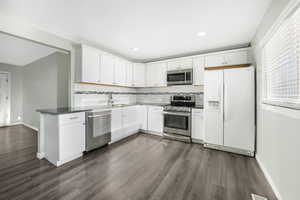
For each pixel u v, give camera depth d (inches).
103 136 115.3
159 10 73.9
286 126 55.3
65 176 74.1
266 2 66.7
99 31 98.6
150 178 73.2
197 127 126.4
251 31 96.5
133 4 69.1
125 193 61.8
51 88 148.9
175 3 68.1
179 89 161.0
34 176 73.8
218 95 109.7
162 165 87.0
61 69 145.3
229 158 96.9
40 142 95.1
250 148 99.5
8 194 60.4
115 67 141.3
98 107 119.6
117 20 83.9
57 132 85.0
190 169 82.4
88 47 116.9
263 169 79.4
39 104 167.2
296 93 51.3
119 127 133.3
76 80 117.3
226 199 59.1
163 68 157.5
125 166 85.4
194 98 150.1
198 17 80.0
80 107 117.6
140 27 92.7
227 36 104.7
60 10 74.2
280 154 59.7
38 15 79.0
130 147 116.6
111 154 102.6
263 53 83.0
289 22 54.6
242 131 101.9
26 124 192.7
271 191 64.3
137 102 192.7
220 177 74.6
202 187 66.4
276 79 68.1
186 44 121.5
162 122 146.7
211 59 129.1
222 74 108.0
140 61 181.2
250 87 99.0
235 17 79.7
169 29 94.9
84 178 72.5
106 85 142.1
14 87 196.7
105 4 69.2
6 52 144.9
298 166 47.1
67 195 60.1
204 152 107.0
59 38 107.1
